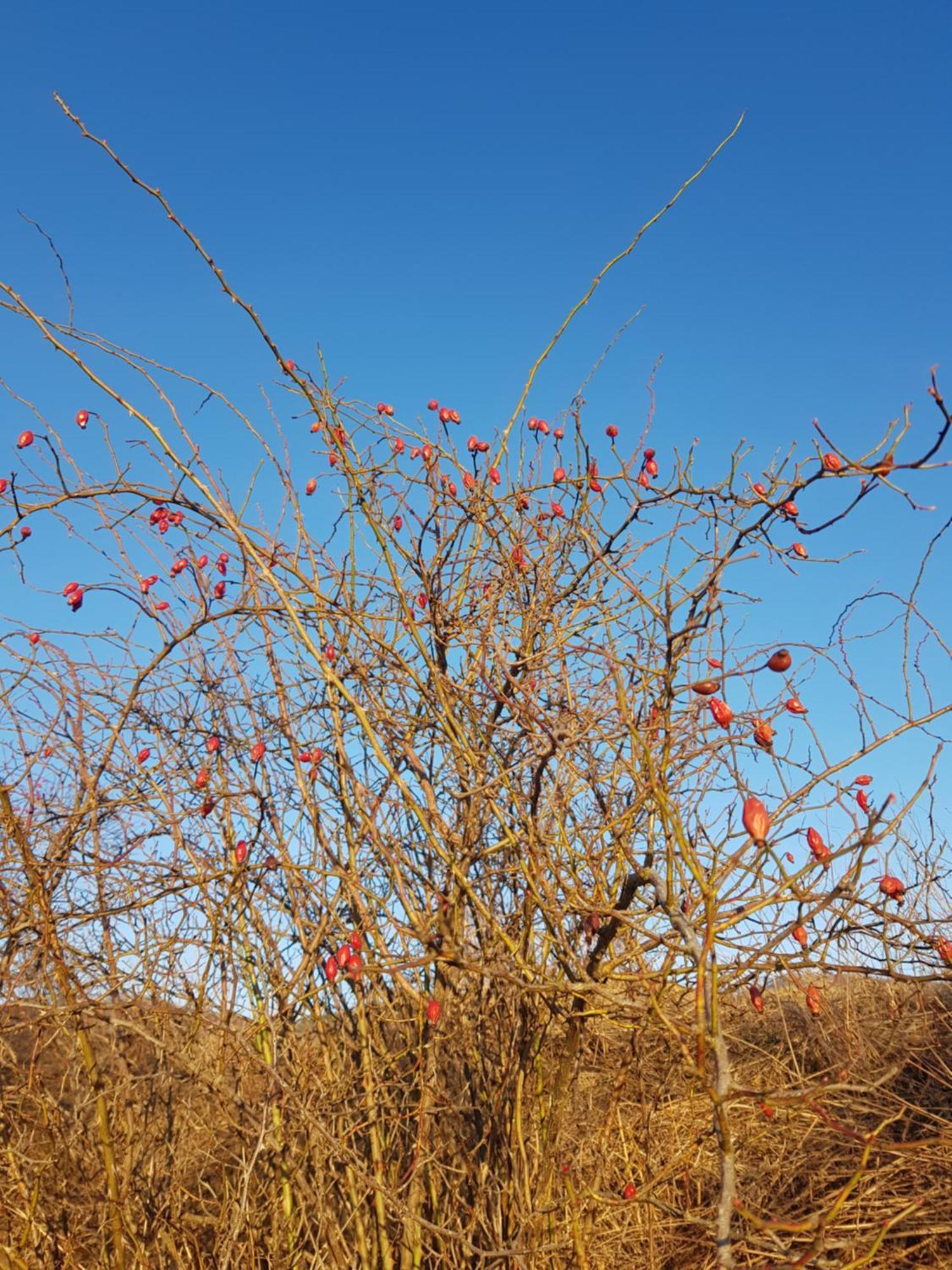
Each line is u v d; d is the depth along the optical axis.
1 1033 2.74
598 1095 3.36
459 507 3.14
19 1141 2.85
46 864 2.89
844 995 3.90
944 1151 3.27
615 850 2.56
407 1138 3.00
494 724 2.89
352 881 2.92
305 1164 2.96
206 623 3.03
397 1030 3.16
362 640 3.23
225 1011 3.01
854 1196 3.14
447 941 2.79
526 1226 2.71
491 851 2.78
